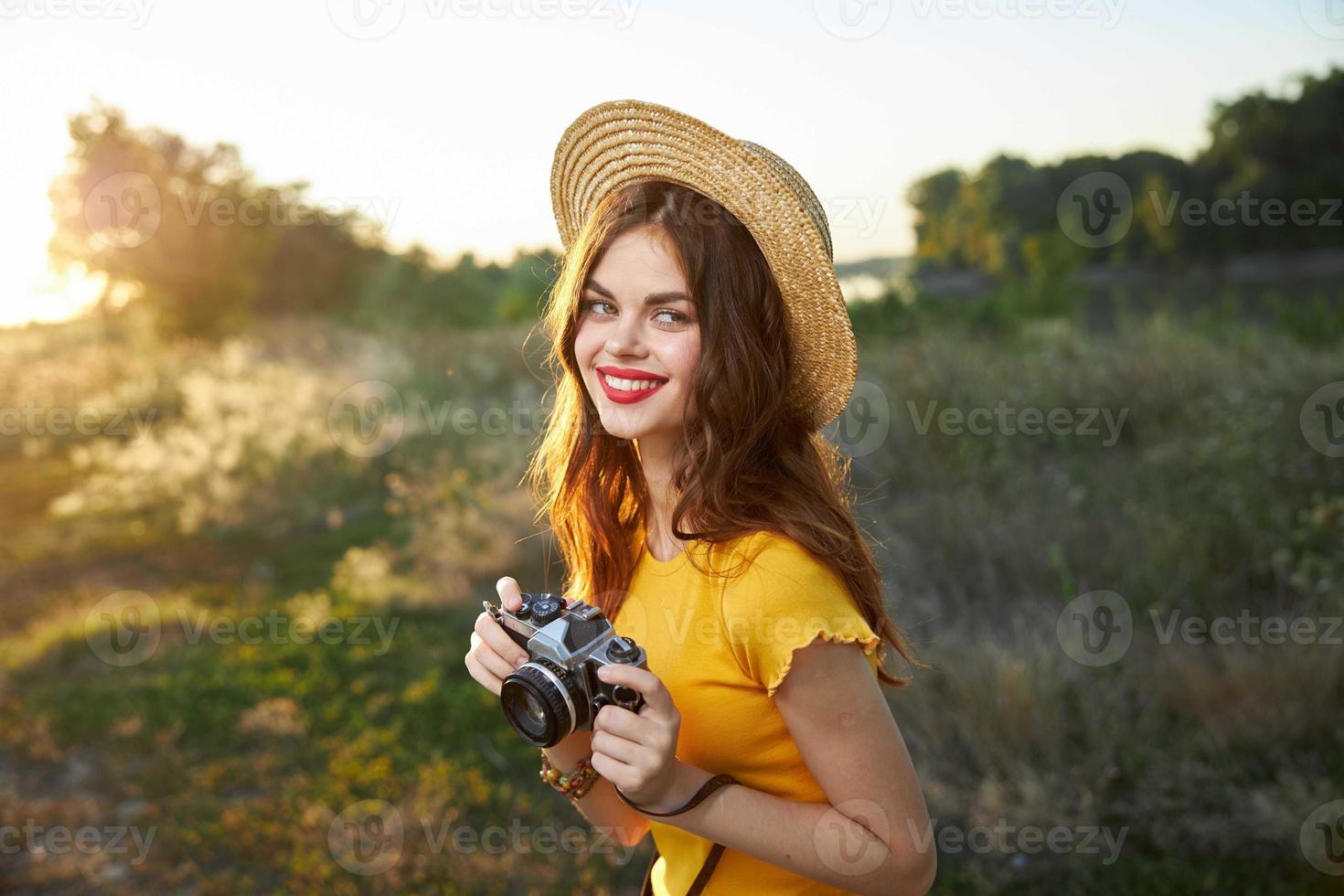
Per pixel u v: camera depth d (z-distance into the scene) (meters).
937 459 6.66
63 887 3.62
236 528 8.22
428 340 14.03
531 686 1.18
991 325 10.34
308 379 11.38
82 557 7.74
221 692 5.12
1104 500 5.68
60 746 4.68
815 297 1.32
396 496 8.39
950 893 3.17
